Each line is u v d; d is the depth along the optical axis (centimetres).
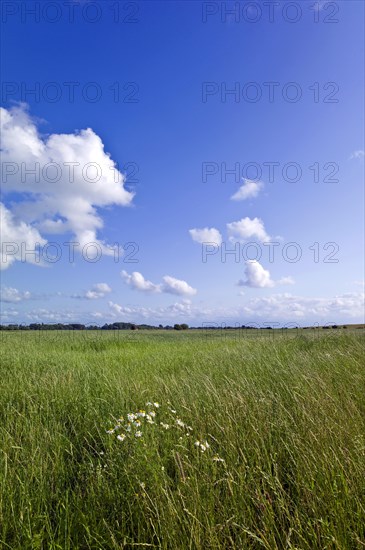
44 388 587
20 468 336
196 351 1236
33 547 237
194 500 267
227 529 254
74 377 685
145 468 306
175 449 357
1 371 739
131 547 253
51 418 480
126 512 282
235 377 688
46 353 1014
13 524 264
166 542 236
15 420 469
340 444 345
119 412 484
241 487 293
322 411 425
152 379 686
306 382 577
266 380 661
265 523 258
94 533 260
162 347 1449
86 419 474
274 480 307
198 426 421
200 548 228
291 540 253
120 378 660
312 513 273
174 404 507
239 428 412
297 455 343
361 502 274
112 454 348
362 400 495
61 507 287
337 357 823
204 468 321
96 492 305
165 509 262
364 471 294
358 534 248
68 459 370
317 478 301
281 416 435
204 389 576
